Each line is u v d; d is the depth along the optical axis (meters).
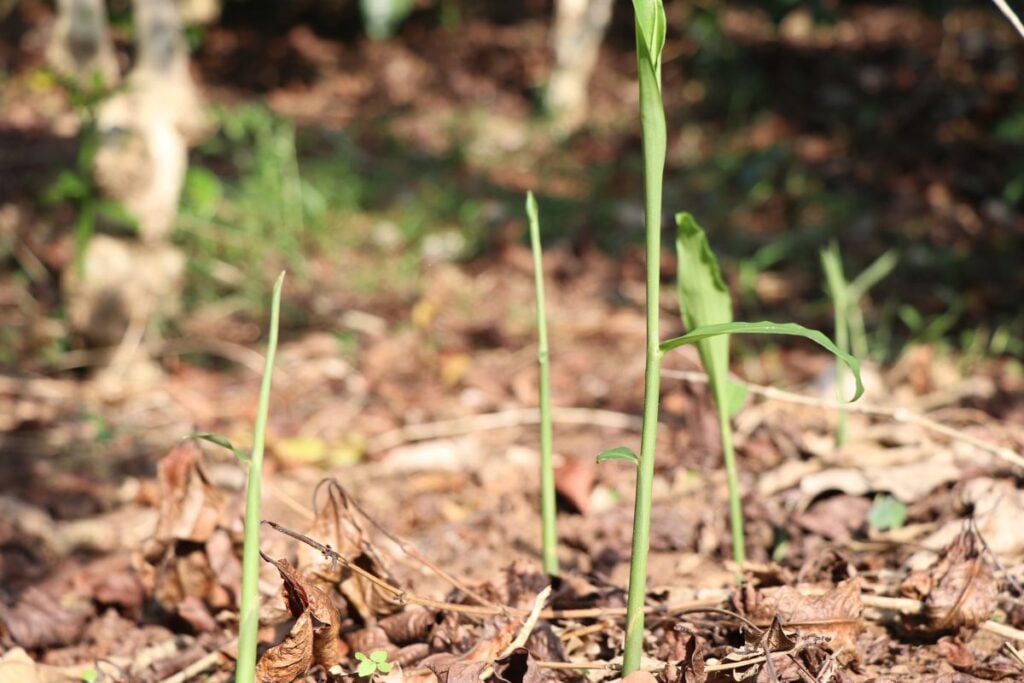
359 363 4.83
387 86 10.62
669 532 2.66
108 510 3.33
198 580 2.32
